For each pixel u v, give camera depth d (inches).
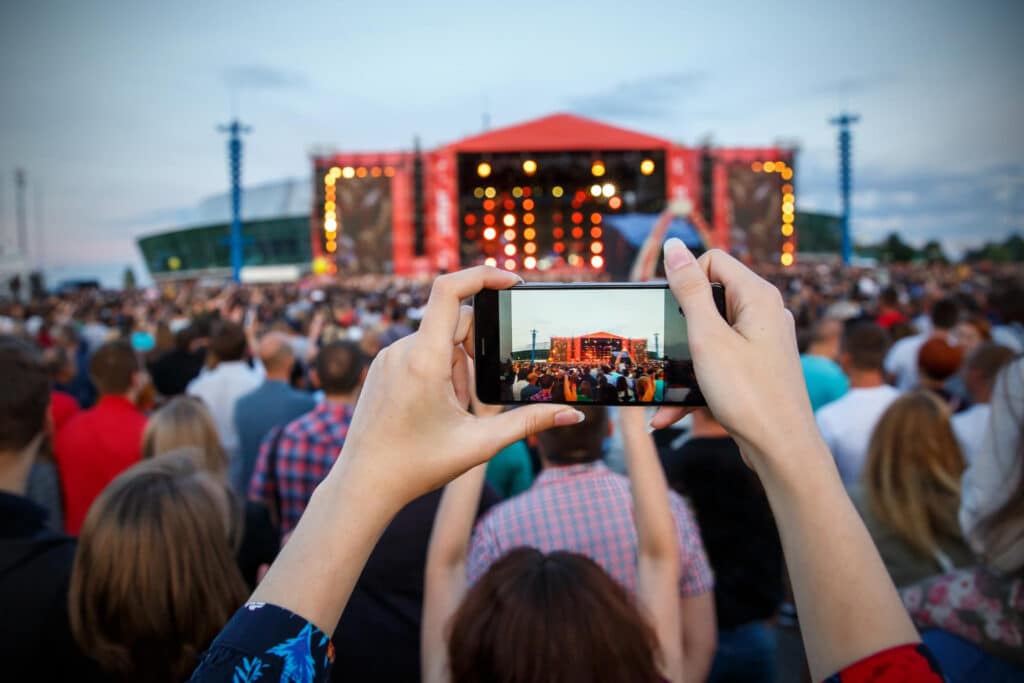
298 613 23.5
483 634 46.3
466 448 26.0
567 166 781.9
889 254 2802.7
